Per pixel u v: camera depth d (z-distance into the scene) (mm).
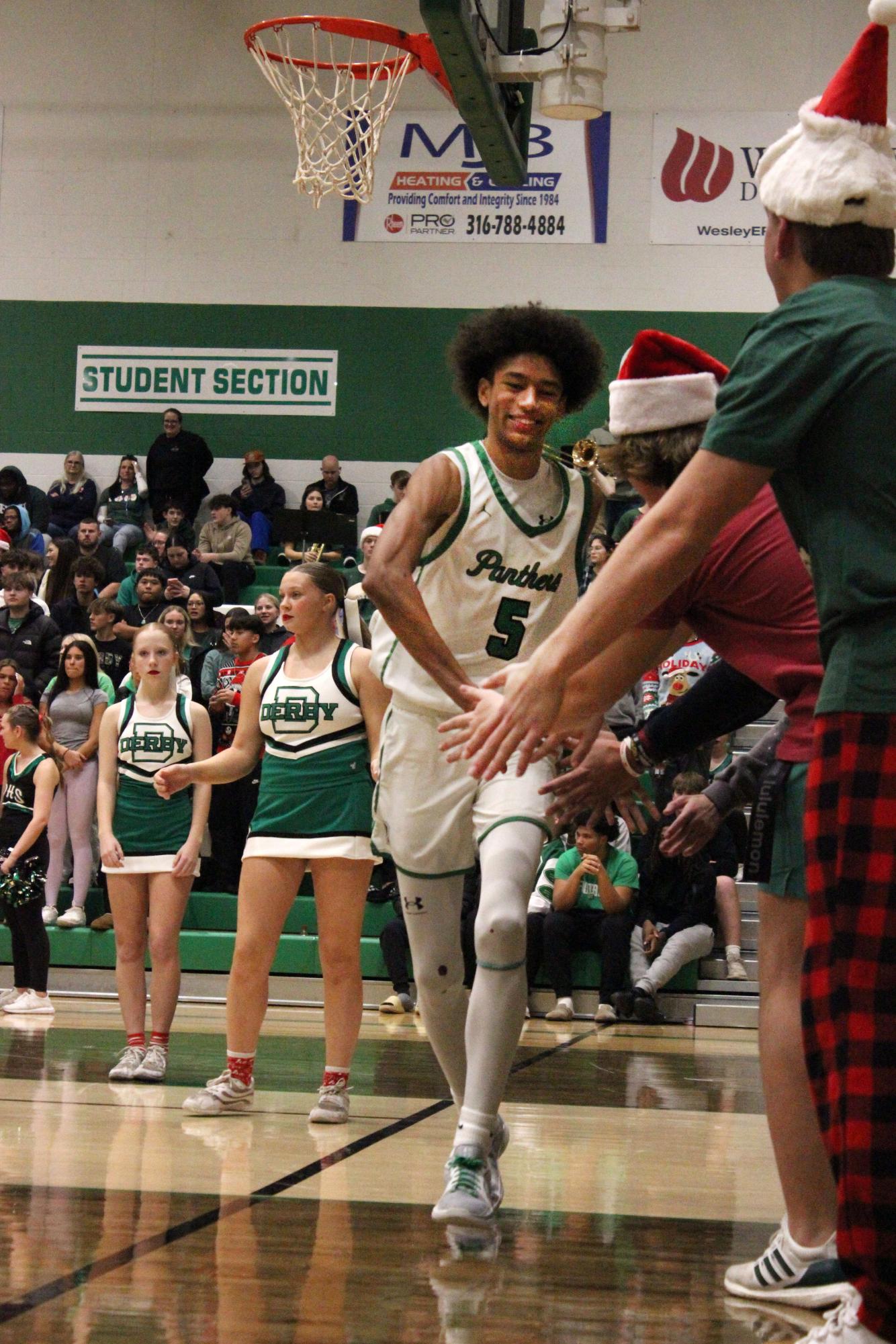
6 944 11414
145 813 6559
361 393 18578
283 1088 6055
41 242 19109
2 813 9461
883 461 1989
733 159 17906
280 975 10969
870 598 1982
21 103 19203
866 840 1938
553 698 2158
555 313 3797
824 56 17875
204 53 19000
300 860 5352
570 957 10391
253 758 5625
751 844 2836
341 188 12328
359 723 5402
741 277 17875
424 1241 3133
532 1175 4113
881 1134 1863
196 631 14242
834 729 1995
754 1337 2449
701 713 2994
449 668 3506
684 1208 3656
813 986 2018
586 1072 7055
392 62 12250
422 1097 5859
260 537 17938
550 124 18188
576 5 9172
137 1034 6391
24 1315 2430
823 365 2021
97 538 16547
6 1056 6934
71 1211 3332
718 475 2070
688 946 10281
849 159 2150
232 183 18906
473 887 10125
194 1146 4426
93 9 19156
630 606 2127
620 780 3090
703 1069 7410
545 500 3838
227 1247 3002
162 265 18953
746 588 2854
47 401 19000
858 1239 1868
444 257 18453
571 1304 2648
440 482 3729
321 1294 2645
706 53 18031
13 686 11773
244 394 18766
